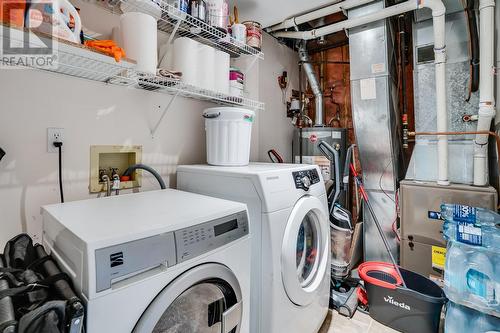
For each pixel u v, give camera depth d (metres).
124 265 0.67
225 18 1.54
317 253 1.58
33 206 1.15
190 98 1.85
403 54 2.30
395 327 1.64
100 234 0.69
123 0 1.20
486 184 1.90
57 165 1.21
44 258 0.83
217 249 0.92
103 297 0.63
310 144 2.65
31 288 0.66
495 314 1.31
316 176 1.63
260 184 1.20
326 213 1.63
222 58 1.63
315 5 2.04
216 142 1.63
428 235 1.96
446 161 1.95
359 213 2.62
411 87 2.48
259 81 2.51
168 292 0.75
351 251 2.30
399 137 2.36
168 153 1.71
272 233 1.19
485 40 1.74
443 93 1.93
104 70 1.13
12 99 1.08
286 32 2.50
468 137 1.97
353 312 1.79
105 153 1.42
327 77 3.06
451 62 2.00
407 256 2.06
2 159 1.06
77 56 0.94
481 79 1.79
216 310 0.98
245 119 1.64
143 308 0.71
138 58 1.11
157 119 1.64
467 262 1.41
